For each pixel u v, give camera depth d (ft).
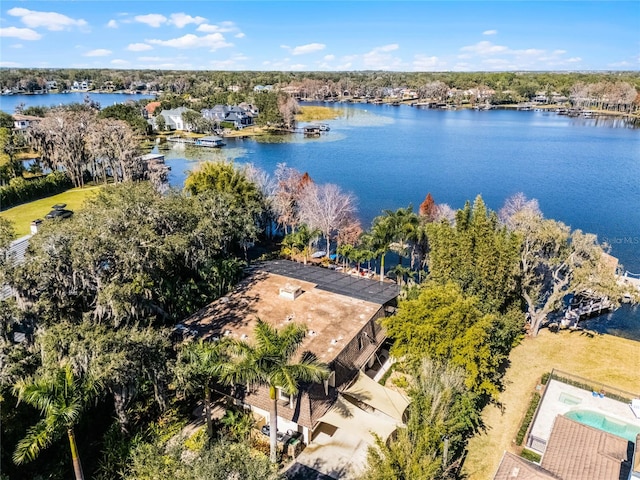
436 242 131.64
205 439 84.79
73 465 79.00
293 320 116.98
